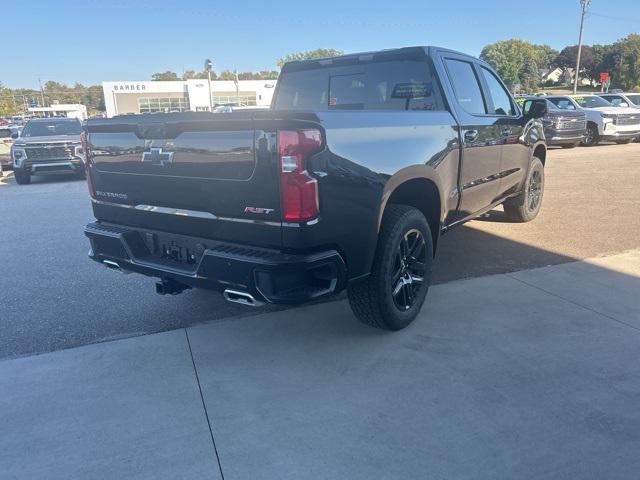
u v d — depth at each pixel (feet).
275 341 12.09
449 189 13.53
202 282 10.26
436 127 12.71
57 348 11.96
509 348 11.41
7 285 16.33
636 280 15.33
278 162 8.92
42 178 48.44
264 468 7.97
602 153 50.16
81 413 9.46
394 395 9.78
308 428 8.88
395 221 11.38
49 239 22.40
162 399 9.84
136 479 7.82
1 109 327.26
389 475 7.75
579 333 12.02
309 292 9.60
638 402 9.40
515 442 8.40
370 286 11.35
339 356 11.29
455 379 10.25
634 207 25.39
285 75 17.47
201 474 7.89
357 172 9.98
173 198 10.68
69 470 8.04
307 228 9.18
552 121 53.01
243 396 9.89
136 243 11.81
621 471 7.75
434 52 14.26
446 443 8.41
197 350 11.74
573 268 16.46
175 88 228.22
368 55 15.28
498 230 21.38
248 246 9.78
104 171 11.98
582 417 9.00
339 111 9.93
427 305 13.80
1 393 10.12
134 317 13.64
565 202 26.89
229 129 9.39
